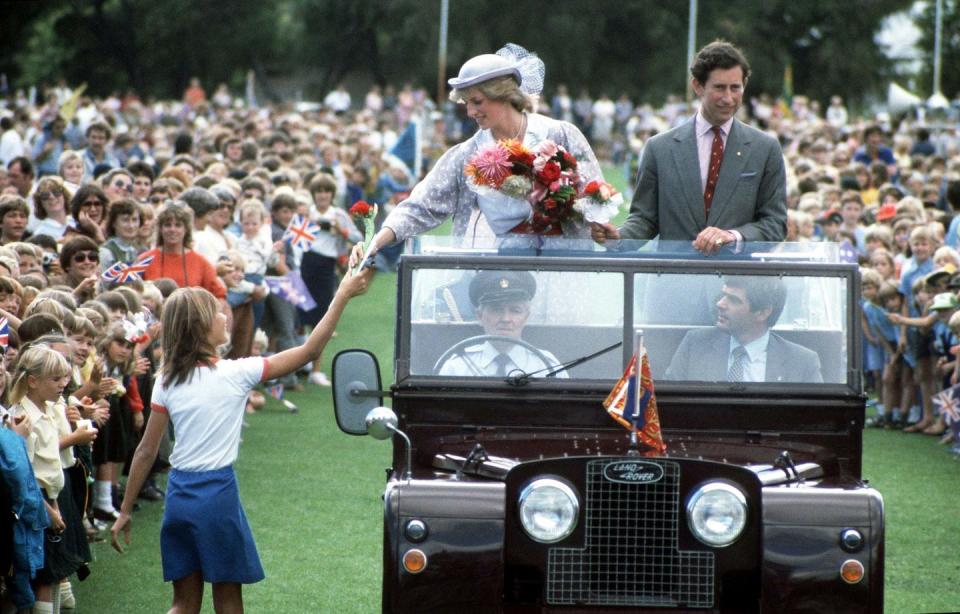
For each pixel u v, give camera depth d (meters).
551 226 23.56
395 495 19.84
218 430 24.27
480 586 19.62
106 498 35.25
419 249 23.05
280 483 41.53
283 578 31.84
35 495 24.30
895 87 161.25
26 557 24.16
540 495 19.80
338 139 104.31
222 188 50.84
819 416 22.16
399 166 94.69
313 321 60.59
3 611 24.44
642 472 19.88
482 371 22.28
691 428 22.23
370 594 30.69
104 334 34.12
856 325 22.23
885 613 29.62
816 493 19.89
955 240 54.56
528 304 22.34
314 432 49.38
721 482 19.89
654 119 172.62
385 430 21.20
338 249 61.81
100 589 30.95
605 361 22.27
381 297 83.94
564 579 19.95
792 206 72.75
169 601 30.11
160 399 24.67
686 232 25.56
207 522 24.05
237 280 48.22
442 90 176.12
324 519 37.41
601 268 22.39
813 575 19.55
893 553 34.81
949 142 121.56
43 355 26.80
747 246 23.09
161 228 43.59
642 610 19.97
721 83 25.17
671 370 22.27
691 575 19.97
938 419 51.28
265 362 24.66
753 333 22.34
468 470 20.91
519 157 23.27
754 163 25.52
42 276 35.81
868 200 76.81
